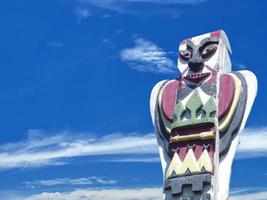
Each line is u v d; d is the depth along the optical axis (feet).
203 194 80.33
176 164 83.97
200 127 84.58
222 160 83.35
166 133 88.48
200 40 91.86
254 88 85.51
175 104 88.84
